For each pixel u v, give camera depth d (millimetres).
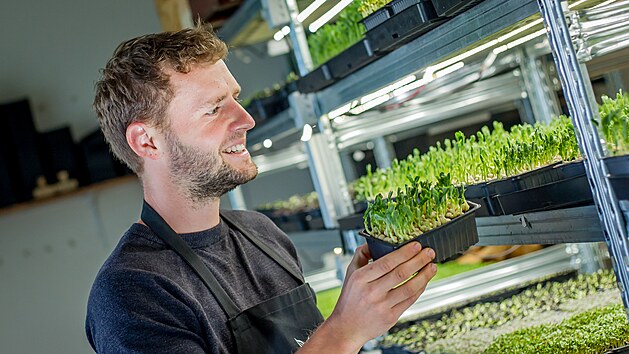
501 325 2719
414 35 2164
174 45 1884
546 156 2037
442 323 3006
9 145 4902
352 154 5754
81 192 5000
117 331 1748
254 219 2213
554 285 3035
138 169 1969
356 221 2951
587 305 2592
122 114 1913
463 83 3639
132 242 1919
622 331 2055
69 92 5340
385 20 2158
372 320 1593
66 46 5344
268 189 6566
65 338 5266
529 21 1845
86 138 5043
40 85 5301
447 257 1634
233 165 1907
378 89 2584
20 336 5180
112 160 5039
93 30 5383
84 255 5320
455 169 2410
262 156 4699
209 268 1950
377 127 3539
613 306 2377
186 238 1957
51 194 4926
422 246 1605
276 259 2090
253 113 4113
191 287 1887
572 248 3312
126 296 1770
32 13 5301
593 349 2029
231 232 2074
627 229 1479
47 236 5258
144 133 1899
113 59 1937
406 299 1596
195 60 1881
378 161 4789
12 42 5266
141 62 1877
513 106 4410
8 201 4875
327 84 2850
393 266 1561
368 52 2344
